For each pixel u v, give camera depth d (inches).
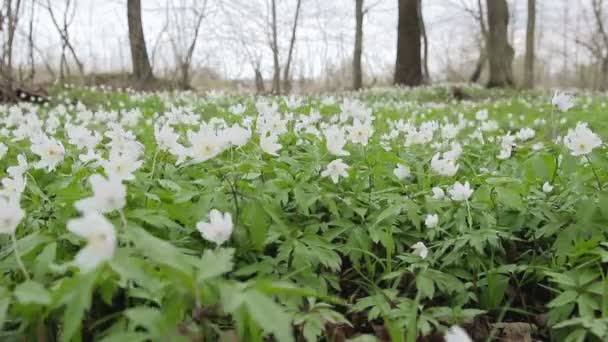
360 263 20.8
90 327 14.0
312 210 22.2
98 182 11.9
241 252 18.3
